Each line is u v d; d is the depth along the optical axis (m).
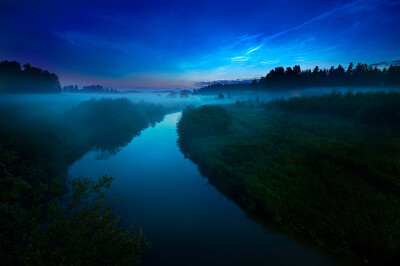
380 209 6.69
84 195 4.29
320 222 6.63
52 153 12.18
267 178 9.67
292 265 5.67
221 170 11.25
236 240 6.71
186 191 10.12
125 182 11.06
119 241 4.42
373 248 5.52
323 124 21.88
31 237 3.25
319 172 9.84
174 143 20.11
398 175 8.90
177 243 6.57
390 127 17.66
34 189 7.93
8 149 9.38
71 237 3.64
